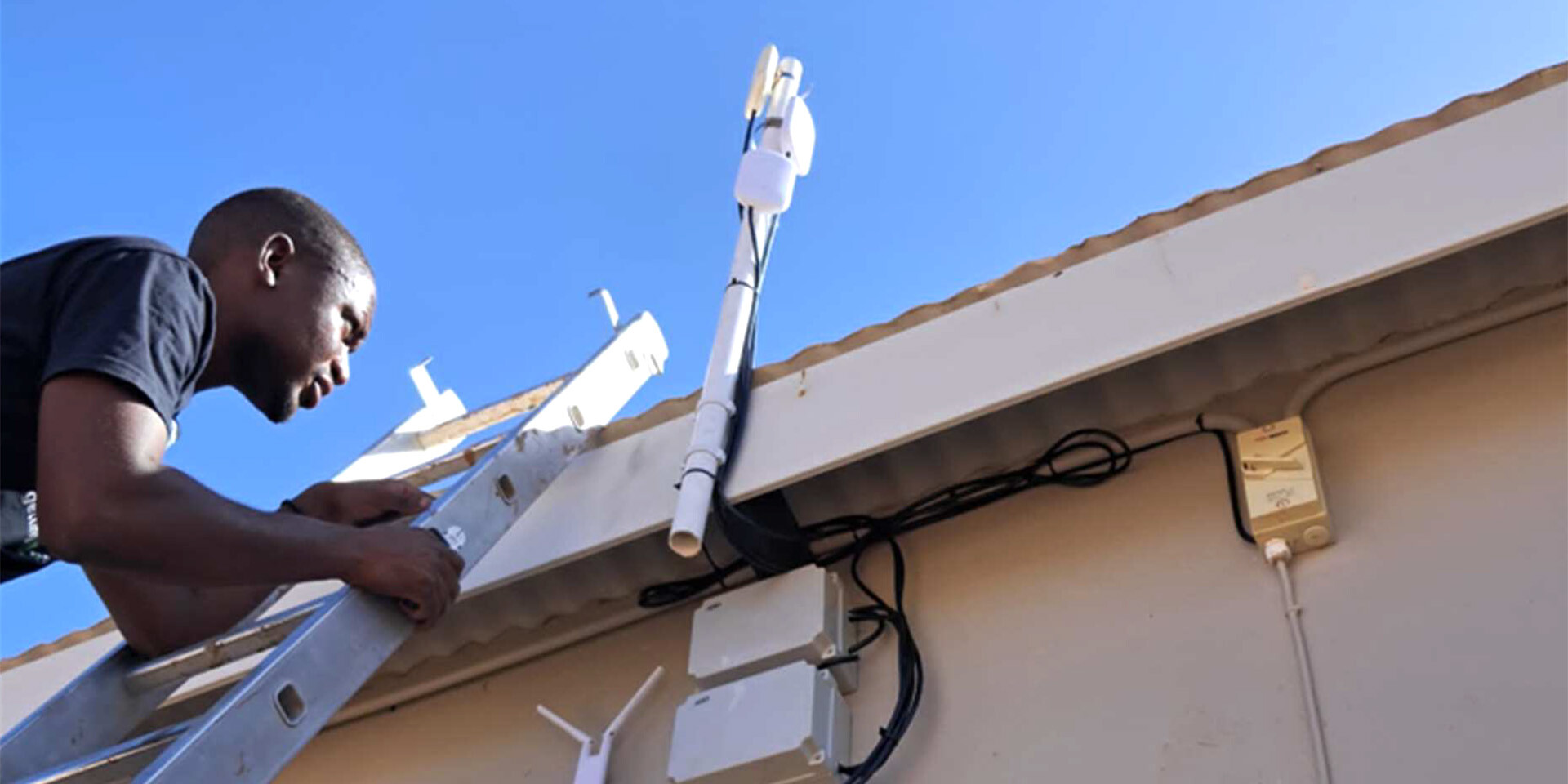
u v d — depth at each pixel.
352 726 3.65
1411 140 2.99
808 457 3.09
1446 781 2.50
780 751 2.88
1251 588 2.89
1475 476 2.85
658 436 3.36
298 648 2.59
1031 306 3.11
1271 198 3.00
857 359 3.24
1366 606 2.76
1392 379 3.08
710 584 3.39
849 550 3.32
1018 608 3.08
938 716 2.98
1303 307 3.01
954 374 3.08
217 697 3.42
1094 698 2.87
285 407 2.75
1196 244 3.01
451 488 3.08
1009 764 2.84
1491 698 2.56
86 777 2.61
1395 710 2.61
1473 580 2.71
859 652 3.16
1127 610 2.97
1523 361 2.98
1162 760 2.73
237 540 2.32
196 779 2.38
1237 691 2.76
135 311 2.29
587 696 3.41
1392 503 2.88
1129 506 3.14
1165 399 3.17
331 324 2.73
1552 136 2.80
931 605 3.18
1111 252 3.13
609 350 3.76
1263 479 2.94
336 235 2.79
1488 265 2.96
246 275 2.66
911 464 3.26
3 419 2.33
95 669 2.93
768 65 3.85
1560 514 2.72
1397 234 2.81
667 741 3.21
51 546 2.20
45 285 2.36
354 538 2.56
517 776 3.34
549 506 3.34
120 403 2.23
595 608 3.50
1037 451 3.26
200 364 2.43
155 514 2.21
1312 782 2.59
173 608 2.99
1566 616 2.59
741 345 3.34
